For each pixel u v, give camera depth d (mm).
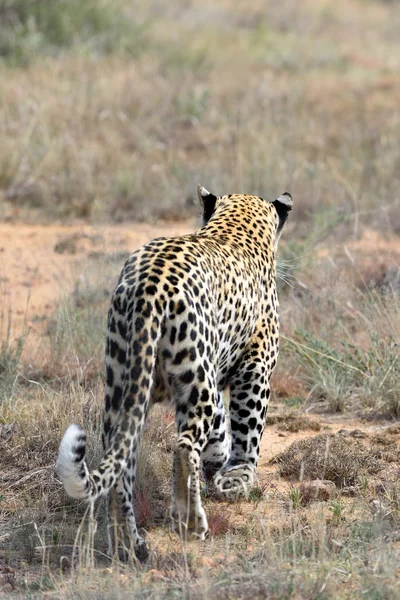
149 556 7305
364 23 42531
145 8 33562
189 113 23484
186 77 25812
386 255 15602
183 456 7152
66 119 21609
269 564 7027
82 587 6629
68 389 11117
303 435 10672
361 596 6559
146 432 9727
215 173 19609
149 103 23484
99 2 29406
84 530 8008
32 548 7656
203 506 8609
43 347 12859
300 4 42781
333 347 12695
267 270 8812
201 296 7297
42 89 23047
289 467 9430
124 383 6996
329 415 11453
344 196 18703
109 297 13836
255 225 8984
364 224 17688
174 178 19609
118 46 28062
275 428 10867
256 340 8625
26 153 19641
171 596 6574
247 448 8805
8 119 21266
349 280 14211
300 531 7684
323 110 24641
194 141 22094
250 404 8680
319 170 19922
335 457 9445
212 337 7465
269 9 40719
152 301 7035
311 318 13211
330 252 15484
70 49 27094
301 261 14648
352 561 7133
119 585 6625
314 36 37625
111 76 25203
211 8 38500
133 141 21484
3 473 9234
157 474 9031
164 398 7375
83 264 15125
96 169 19781
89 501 6426
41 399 11211
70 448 6160
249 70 28625
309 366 12234
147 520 8242
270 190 18781
